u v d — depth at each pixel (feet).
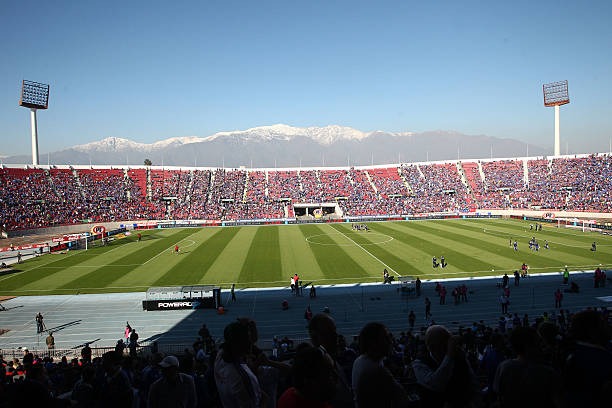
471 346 73.92
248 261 192.95
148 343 103.19
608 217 308.60
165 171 412.57
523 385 22.13
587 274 161.48
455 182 414.00
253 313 124.67
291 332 109.29
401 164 457.27
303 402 18.21
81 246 239.30
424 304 129.39
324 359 18.84
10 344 104.83
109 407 34.81
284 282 156.97
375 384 20.54
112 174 385.29
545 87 411.95
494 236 253.85
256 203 390.01
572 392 22.44
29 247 232.53
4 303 137.18
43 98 361.51
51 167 363.35
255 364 26.20
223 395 22.27
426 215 361.30
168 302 128.77
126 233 295.28
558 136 411.54
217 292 128.26
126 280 162.50
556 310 122.01
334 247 225.97
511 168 412.57
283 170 450.30
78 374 57.93
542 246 218.59
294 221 349.61
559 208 335.67
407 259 191.62
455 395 22.20
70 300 139.44
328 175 445.37
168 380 29.73
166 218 345.51
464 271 168.66
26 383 19.43
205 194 392.68
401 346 76.95
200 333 96.43
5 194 313.12
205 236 276.62
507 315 118.42
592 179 356.79
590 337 23.15
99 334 110.83
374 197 404.77
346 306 129.29
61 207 323.78
